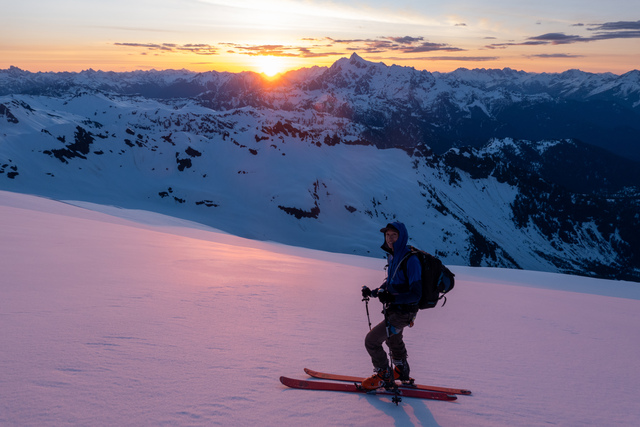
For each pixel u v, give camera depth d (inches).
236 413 151.7
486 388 210.8
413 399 185.6
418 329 349.7
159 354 202.5
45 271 411.2
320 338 272.4
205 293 379.2
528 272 2053.4
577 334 386.3
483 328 377.1
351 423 155.6
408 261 177.0
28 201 2593.5
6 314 246.1
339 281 633.0
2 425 126.6
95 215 2716.5
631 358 304.8
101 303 297.6
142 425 136.3
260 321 297.7
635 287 1673.2
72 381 161.6
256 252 1257.4
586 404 199.3
